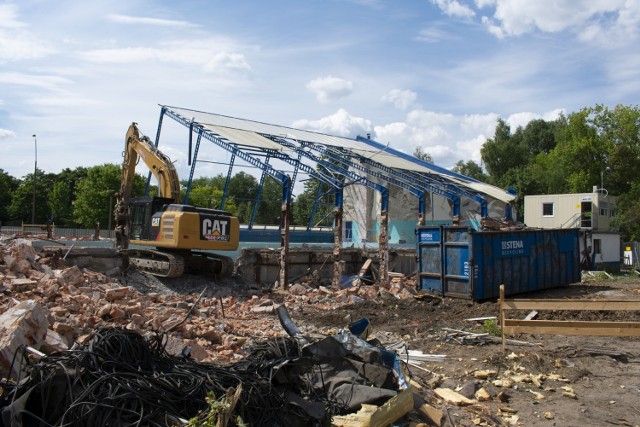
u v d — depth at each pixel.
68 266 18.33
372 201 44.22
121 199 23.55
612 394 8.34
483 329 12.55
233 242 21.19
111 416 5.10
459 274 17.52
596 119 63.25
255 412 5.81
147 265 21.27
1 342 6.51
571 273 21.59
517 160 74.25
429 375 9.11
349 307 16.64
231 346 10.10
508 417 7.37
